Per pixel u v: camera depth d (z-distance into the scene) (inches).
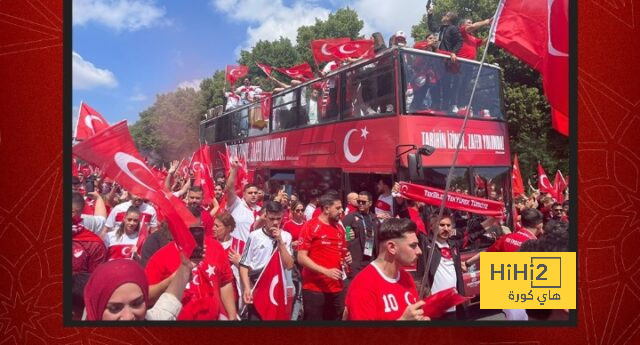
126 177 114.6
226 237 143.5
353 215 142.2
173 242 117.2
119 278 104.3
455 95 163.0
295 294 147.7
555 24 159.0
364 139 162.4
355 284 106.7
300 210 155.5
